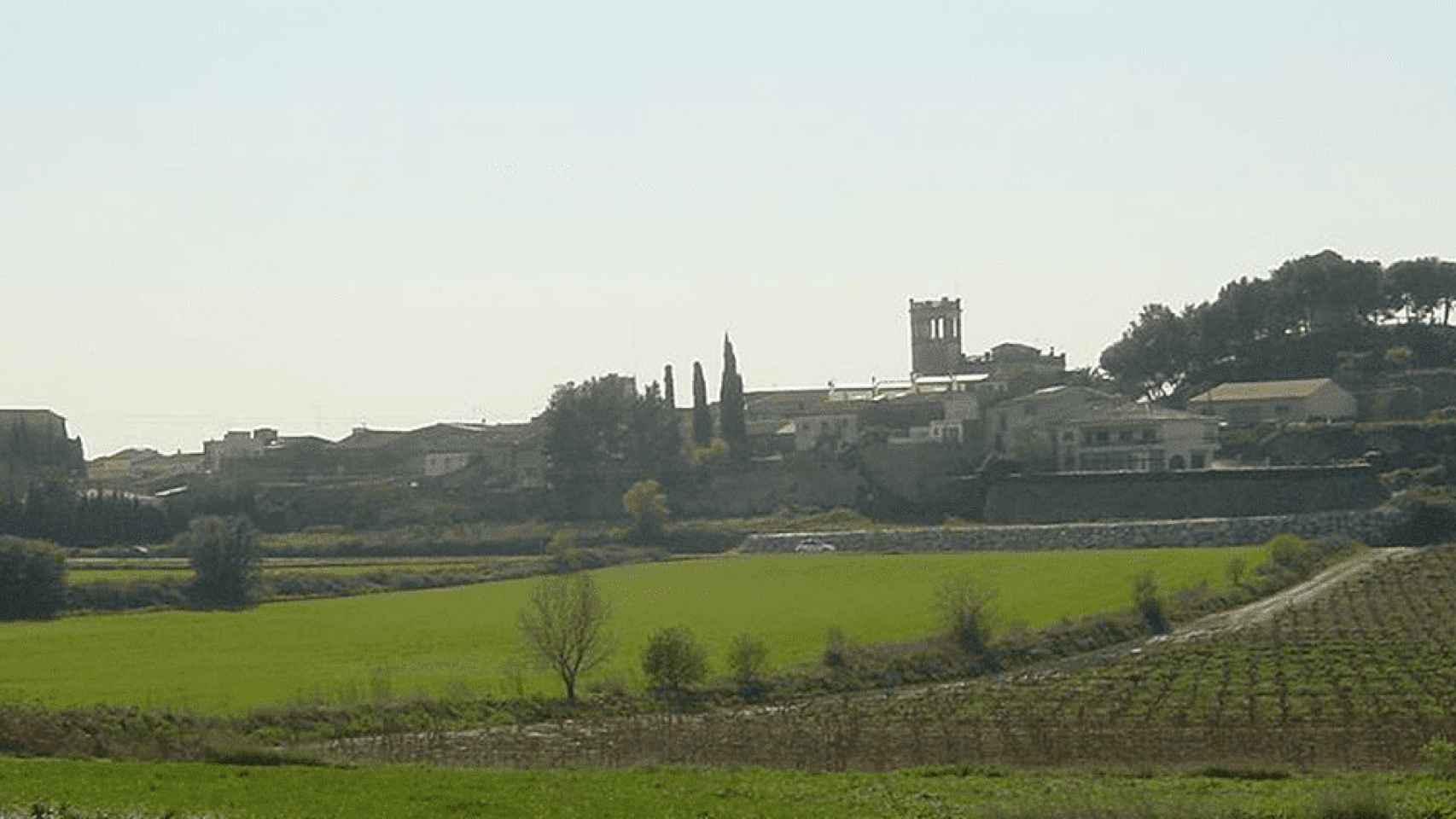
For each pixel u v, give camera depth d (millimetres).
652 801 132500
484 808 129625
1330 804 117938
